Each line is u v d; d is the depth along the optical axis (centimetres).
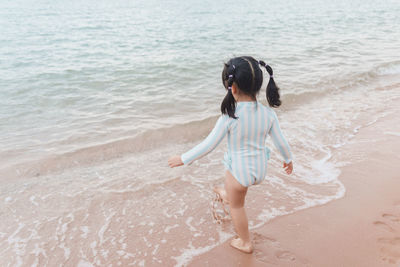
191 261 234
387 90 659
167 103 580
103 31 1385
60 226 276
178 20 1759
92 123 494
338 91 654
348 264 223
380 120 495
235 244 245
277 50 1018
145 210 298
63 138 443
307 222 271
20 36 1231
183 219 285
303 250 239
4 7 2381
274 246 244
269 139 450
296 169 361
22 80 700
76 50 1020
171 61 876
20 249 249
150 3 2897
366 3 2791
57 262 237
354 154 390
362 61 869
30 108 552
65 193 325
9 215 290
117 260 238
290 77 723
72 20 1723
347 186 324
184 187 336
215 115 512
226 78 202
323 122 496
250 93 203
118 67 815
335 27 1500
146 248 249
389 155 383
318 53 973
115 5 2678
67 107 560
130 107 561
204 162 390
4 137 443
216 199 283
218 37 1255
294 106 576
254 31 1397
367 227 261
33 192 327
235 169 213
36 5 2589
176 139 454
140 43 1138
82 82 698
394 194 306
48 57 919
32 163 378
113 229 272
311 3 2816
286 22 1672
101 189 332
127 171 370
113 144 426
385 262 223
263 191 319
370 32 1350
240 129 205
